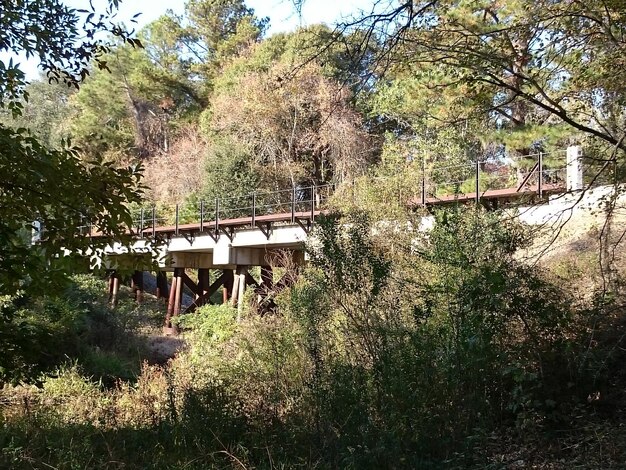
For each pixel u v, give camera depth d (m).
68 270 5.63
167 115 43.16
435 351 6.19
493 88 6.73
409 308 6.88
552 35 6.73
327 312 7.40
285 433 6.32
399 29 5.65
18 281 5.40
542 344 6.20
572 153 10.53
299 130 28.31
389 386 5.95
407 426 5.75
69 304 15.45
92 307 17.61
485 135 13.27
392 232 9.54
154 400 8.89
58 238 5.68
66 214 5.65
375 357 6.41
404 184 12.01
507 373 5.80
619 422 5.53
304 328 7.59
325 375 6.53
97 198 5.68
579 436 5.50
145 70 39.81
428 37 6.18
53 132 42.88
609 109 7.41
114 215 5.78
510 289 6.18
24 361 5.54
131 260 6.10
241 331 10.84
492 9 8.56
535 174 15.18
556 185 12.75
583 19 6.61
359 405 5.86
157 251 6.21
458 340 5.95
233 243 20.95
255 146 30.06
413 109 17.09
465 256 6.31
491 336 5.96
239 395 7.67
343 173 25.56
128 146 41.62
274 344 8.34
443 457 5.55
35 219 5.70
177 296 24.17
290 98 25.88
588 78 7.16
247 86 29.19
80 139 37.09
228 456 5.94
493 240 6.61
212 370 9.92
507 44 6.43
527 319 6.36
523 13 6.96
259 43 34.19
